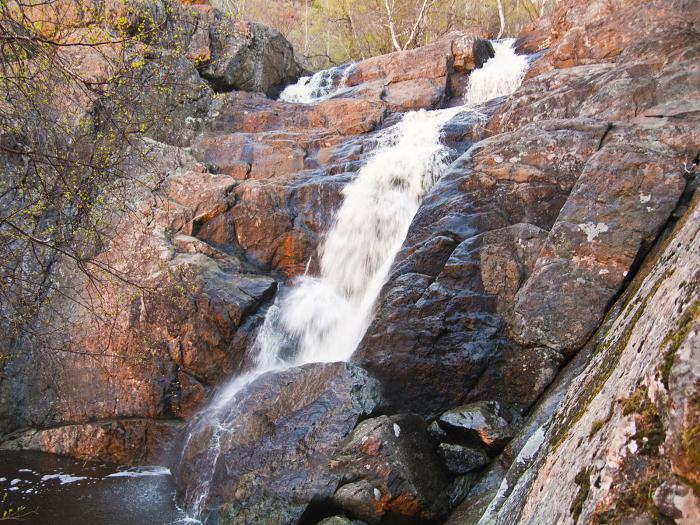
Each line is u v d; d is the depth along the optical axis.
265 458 5.23
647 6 9.20
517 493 2.73
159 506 5.66
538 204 6.09
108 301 7.55
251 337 7.45
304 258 8.80
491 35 19.91
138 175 8.98
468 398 5.45
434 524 4.65
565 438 2.29
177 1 12.61
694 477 1.25
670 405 1.34
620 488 1.45
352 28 22.80
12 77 4.75
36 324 7.65
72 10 6.75
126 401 7.30
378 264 8.28
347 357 6.25
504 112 8.55
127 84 6.60
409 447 4.89
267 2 24.84
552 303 5.16
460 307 5.65
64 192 5.63
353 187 8.81
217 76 13.00
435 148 8.90
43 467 6.71
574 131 6.27
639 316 2.38
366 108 11.35
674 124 5.79
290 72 15.57
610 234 5.11
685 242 2.38
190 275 7.55
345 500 4.69
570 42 9.98
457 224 6.30
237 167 10.34
